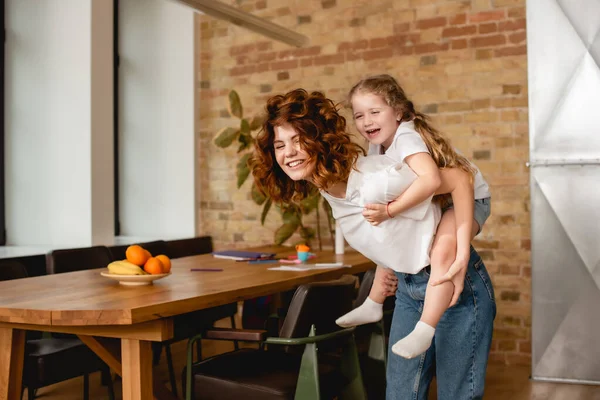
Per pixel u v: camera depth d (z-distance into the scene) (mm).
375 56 5203
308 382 2268
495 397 3828
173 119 6074
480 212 2072
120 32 6262
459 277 1871
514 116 4688
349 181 1869
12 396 2355
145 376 2227
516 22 4684
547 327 4246
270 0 5660
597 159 4125
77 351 2848
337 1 5367
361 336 3094
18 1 5113
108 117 5082
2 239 5168
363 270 3723
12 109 5160
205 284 2721
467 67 4832
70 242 5016
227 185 5957
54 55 5012
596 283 4141
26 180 5129
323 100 1893
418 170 1839
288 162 1858
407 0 5059
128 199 6250
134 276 2668
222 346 5008
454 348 1967
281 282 2865
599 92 4125
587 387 4066
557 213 4219
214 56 5965
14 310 2148
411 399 2066
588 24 4137
